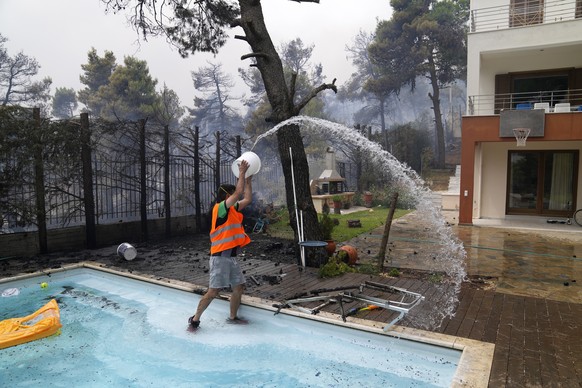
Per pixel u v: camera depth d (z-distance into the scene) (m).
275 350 4.38
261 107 29.86
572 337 4.26
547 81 14.70
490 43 13.59
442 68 31.47
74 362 4.23
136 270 7.38
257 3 7.98
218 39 11.97
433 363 4.03
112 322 5.27
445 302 5.42
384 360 4.12
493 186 14.84
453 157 35.53
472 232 11.87
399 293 5.81
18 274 7.06
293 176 7.79
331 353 4.30
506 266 7.66
